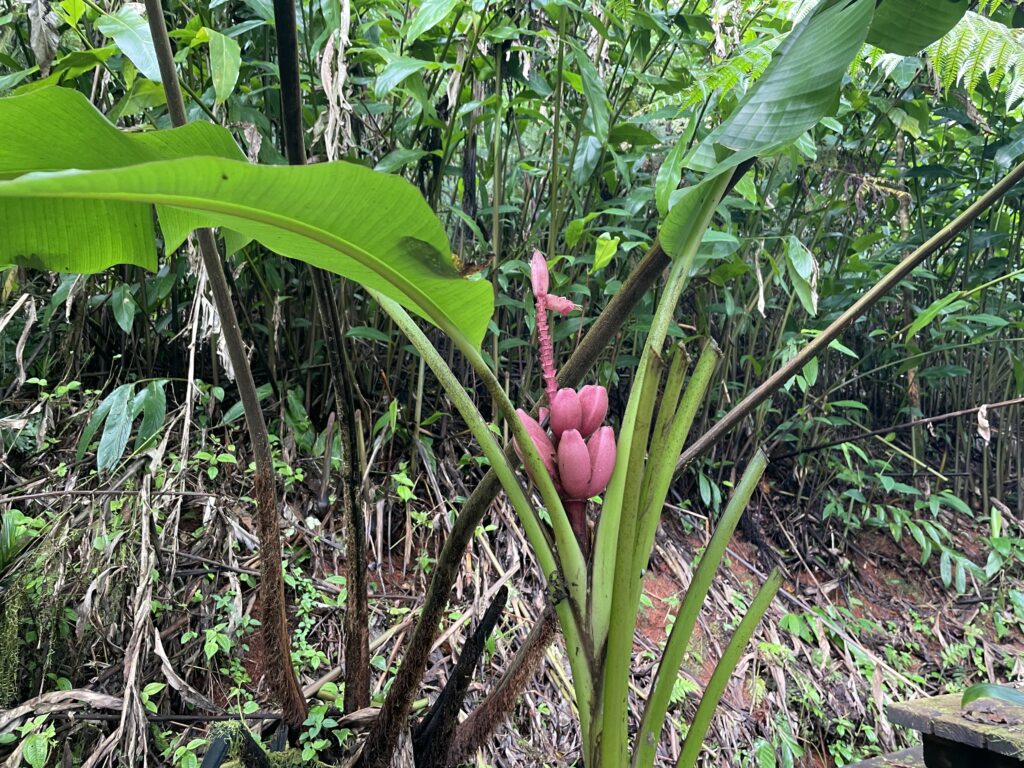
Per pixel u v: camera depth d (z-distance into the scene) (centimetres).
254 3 150
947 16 101
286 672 106
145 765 123
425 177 205
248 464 183
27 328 157
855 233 273
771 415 281
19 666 134
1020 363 259
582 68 167
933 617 250
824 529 270
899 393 311
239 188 55
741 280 237
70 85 155
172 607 149
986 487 298
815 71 84
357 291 198
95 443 176
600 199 226
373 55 167
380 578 175
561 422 81
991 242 263
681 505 243
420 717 133
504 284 192
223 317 95
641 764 84
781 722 188
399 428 202
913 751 146
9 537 143
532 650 101
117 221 83
